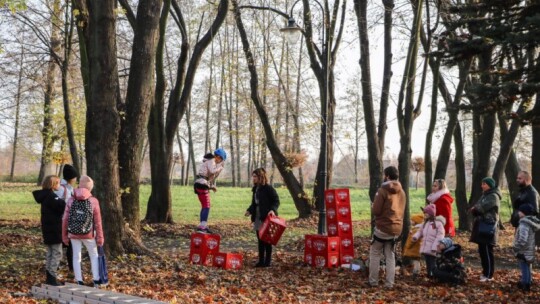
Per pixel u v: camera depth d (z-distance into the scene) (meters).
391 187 11.29
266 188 13.38
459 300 10.41
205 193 17.19
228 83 41.88
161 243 18.08
